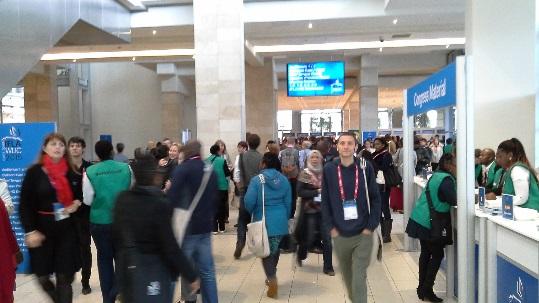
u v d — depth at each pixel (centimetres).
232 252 620
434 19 1258
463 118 363
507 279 322
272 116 1900
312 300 434
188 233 348
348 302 428
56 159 357
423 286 427
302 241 499
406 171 608
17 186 530
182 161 363
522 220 329
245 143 785
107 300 379
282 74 2180
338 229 351
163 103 2306
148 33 1395
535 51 761
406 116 602
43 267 335
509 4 766
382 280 491
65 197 344
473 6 775
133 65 2616
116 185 373
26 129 527
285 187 438
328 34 1462
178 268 229
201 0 1077
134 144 2620
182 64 2253
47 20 865
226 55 1069
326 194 358
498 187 461
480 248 355
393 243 655
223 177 741
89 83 2620
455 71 368
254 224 423
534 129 764
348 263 362
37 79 1952
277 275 515
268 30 1386
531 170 383
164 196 237
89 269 456
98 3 1105
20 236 532
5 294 296
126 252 227
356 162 358
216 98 1070
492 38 770
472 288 368
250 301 432
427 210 407
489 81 773
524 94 766
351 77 2447
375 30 1406
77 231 357
